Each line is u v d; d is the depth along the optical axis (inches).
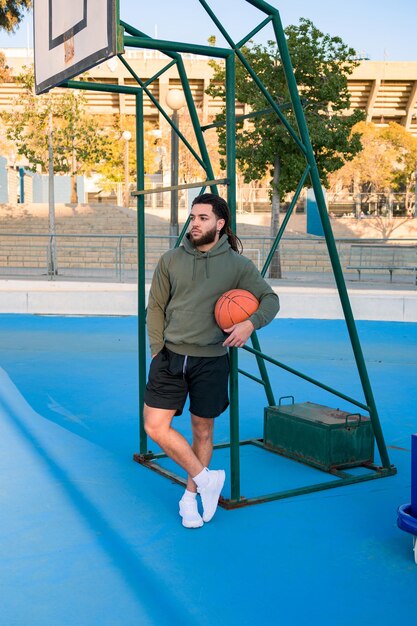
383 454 161.9
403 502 142.8
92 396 240.8
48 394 243.4
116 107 2598.4
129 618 94.7
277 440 177.3
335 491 149.1
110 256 1009.5
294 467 166.4
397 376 285.0
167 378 125.6
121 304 512.1
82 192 2161.7
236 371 136.3
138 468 163.2
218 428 203.6
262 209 1788.9
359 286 632.4
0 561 112.3
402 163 1903.3
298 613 96.3
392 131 1876.2
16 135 951.6
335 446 161.8
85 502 140.3
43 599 99.9
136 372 286.5
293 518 133.1
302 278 746.2
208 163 174.9
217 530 126.6
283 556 115.4
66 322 460.8
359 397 246.1
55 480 153.7
